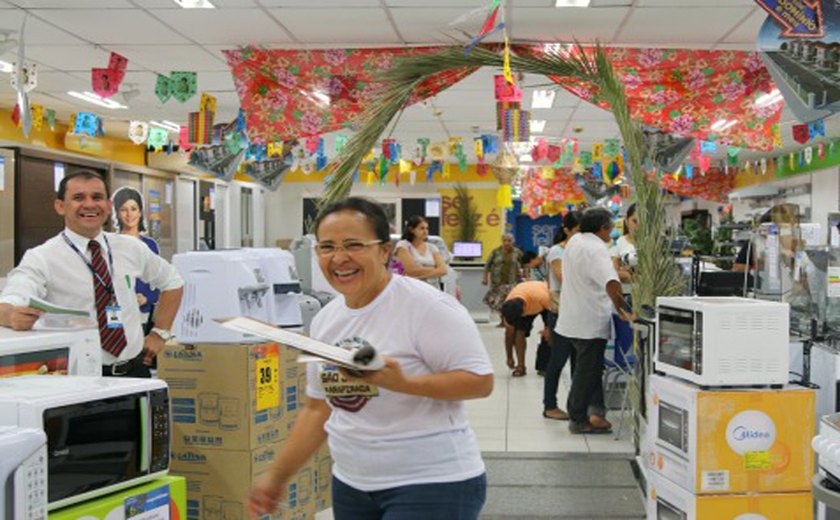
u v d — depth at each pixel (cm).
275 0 591
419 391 185
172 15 628
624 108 465
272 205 1767
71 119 931
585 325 563
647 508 371
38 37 692
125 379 245
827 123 1094
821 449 222
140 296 420
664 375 364
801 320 430
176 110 1046
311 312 528
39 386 224
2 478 166
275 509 222
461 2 591
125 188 489
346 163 506
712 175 1731
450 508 193
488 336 1183
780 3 450
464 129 1212
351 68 727
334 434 206
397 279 203
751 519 321
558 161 1263
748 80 716
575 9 608
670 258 457
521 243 2427
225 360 355
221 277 363
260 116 734
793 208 468
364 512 202
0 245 981
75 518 211
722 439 319
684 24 647
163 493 238
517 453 521
